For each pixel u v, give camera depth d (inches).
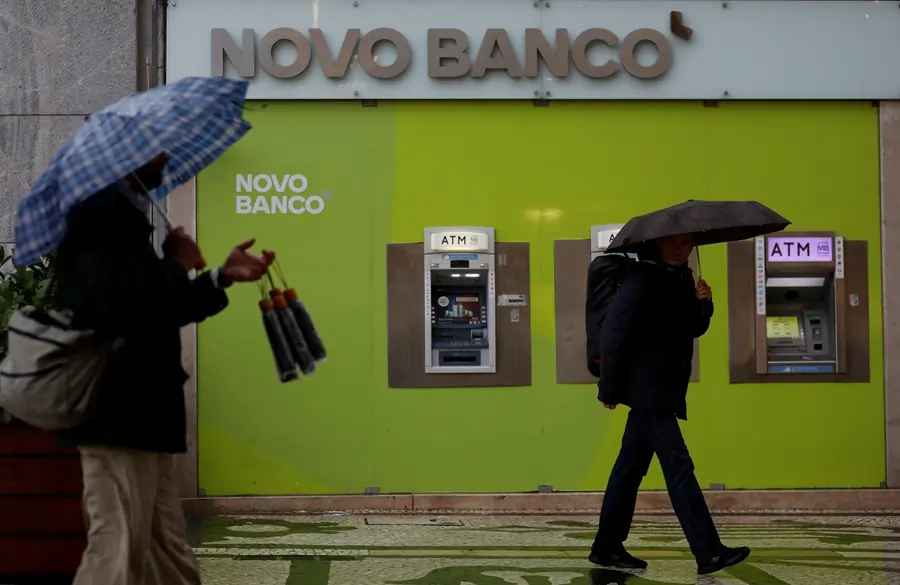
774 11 304.0
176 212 295.1
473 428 299.1
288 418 295.4
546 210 301.6
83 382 128.0
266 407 295.0
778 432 304.5
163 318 127.1
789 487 304.5
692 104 305.0
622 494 205.8
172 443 133.2
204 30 293.7
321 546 235.1
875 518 287.0
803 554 226.5
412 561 215.5
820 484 305.0
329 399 296.7
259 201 296.8
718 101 305.0
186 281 129.0
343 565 210.8
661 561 217.2
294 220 297.7
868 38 305.9
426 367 297.6
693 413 303.9
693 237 219.5
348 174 298.5
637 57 301.6
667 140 304.2
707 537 194.9
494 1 298.7
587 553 225.8
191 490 292.4
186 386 293.4
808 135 307.1
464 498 294.8
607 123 303.3
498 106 301.4
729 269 304.5
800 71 304.7
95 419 129.3
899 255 307.1
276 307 141.9
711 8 302.7
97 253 126.3
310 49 295.3
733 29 303.3
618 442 301.0
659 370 200.1
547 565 211.2
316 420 296.4
